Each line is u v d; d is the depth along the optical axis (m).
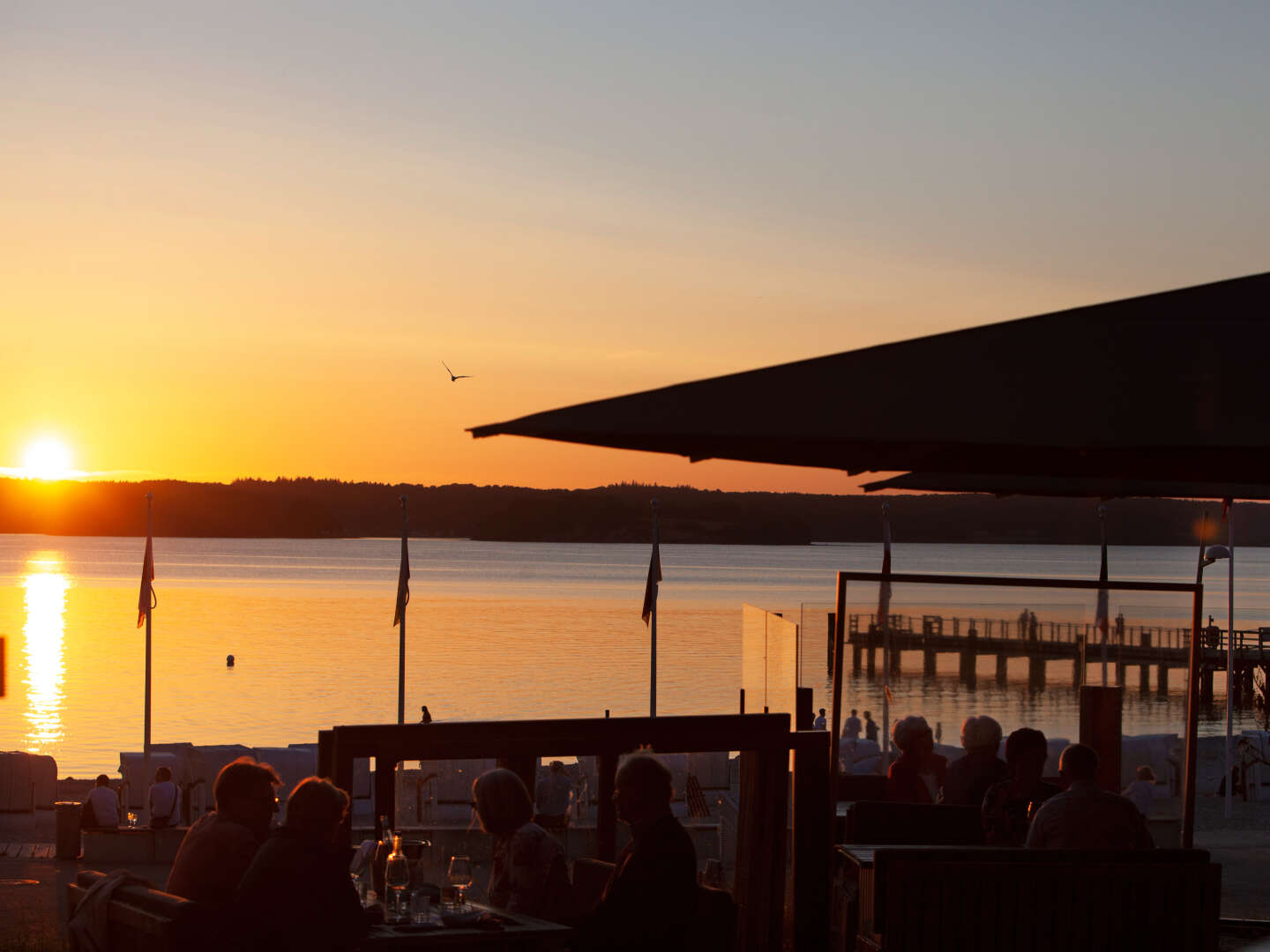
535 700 69.75
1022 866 6.37
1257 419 3.66
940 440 3.69
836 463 5.52
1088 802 6.95
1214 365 3.88
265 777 6.33
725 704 67.88
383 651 98.69
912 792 9.80
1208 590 188.50
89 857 21.20
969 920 6.34
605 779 8.00
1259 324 4.07
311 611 145.12
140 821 25.38
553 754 7.85
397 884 6.54
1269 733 25.52
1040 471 5.92
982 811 8.43
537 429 3.85
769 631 13.21
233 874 6.08
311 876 5.62
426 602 166.62
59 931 14.78
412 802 7.49
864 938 7.71
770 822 8.23
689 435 3.75
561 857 6.70
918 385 3.91
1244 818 22.14
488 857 7.48
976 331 4.17
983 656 9.91
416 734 7.48
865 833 9.09
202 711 64.19
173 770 26.34
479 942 6.06
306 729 58.19
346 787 7.36
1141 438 3.62
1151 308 4.21
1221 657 67.94
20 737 54.75
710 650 101.50
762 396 3.91
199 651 96.75
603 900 5.58
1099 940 6.38
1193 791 9.74
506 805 6.67
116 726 58.53
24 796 26.69
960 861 6.36
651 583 39.22
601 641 109.25
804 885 8.30
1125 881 6.39
